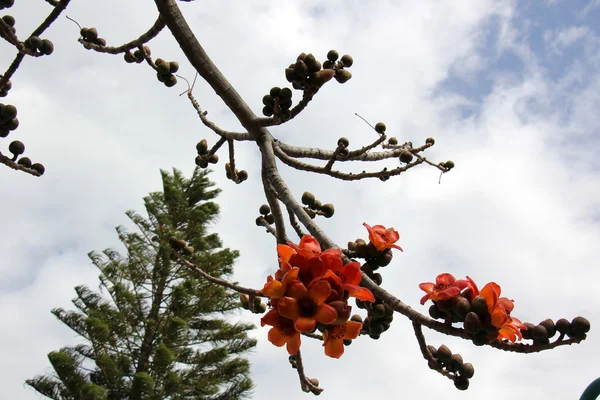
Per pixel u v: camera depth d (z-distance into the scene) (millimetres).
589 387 2037
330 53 3094
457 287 1979
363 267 2412
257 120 2947
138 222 16266
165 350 13047
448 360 2135
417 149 4473
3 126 2840
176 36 2918
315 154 3658
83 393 12484
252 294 2904
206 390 14133
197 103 3963
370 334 2330
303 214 2506
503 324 1919
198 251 15344
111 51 3686
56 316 14422
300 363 3125
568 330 2025
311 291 1751
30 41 2895
